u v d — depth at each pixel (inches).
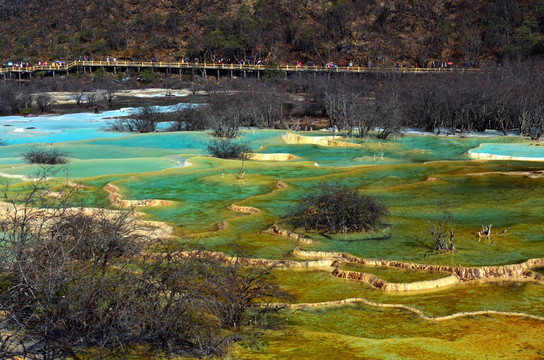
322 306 547.8
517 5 4242.1
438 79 2456.9
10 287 407.8
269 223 812.0
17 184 995.3
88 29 4877.0
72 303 396.8
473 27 4185.5
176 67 4010.8
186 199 954.7
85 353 381.1
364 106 1897.1
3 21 5344.5
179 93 3393.2
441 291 585.9
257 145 1614.2
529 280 606.5
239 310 479.2
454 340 466.3
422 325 503.5
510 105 1793.8
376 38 4365.2
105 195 986.1
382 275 619.8
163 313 414.0
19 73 3929.6
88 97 2891.2
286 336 466.6
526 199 922.7
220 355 411.2
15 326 393.4
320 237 737.0
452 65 3873.0
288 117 2331.4
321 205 772.0
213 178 1092.5
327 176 1128.2
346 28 4434.1
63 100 2979.8
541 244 690.2
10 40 5073.8
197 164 1232.8
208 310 465.1
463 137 1681.8
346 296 577.3
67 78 3814.0
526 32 3917.3
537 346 454.0
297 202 917.8
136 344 394.0
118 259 460.1
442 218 815.7
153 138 1675.7
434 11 4507.9
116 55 4539.9
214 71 4077.3
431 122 1876.2
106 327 383.9
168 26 4768.7
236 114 1921.8
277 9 4714.6
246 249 706.2
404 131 1884.8
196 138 1679.4
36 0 5452.8
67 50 4717.0
